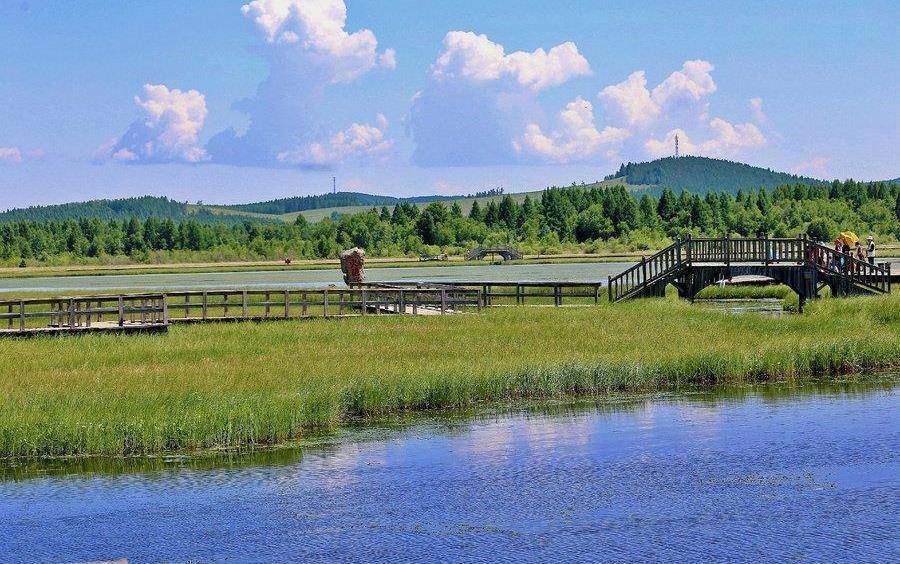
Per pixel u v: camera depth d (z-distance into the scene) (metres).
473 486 22.78
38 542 19.73
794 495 21.62
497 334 42.06
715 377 35.12
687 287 56.50
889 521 19.89
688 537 19.23
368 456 25.50
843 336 39.78
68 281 136.00
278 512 21.19
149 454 25.78
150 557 18.89
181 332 43.81
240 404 27.92
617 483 22.81
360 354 36.88
